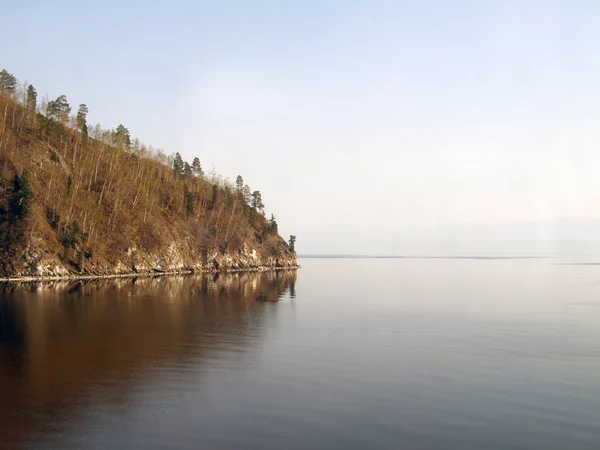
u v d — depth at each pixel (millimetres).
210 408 24125
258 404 24750
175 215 167500
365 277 147375
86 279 110125
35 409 23812
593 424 22406
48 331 43719
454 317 56938
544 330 48031
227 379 29250
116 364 32500
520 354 36750
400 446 19828
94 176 144875
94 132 167000
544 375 30719
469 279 138250
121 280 109625
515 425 22203
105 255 126000
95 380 28703
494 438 20750
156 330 45250
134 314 54969
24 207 107750
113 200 142250
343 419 22766
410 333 45750
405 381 29094
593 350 38281
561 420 22891
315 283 115750
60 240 115188
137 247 137125
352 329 47688
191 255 159125
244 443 19984
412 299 78125
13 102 143750
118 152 160500
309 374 30531
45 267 105438
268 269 195625
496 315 58969
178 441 20188
